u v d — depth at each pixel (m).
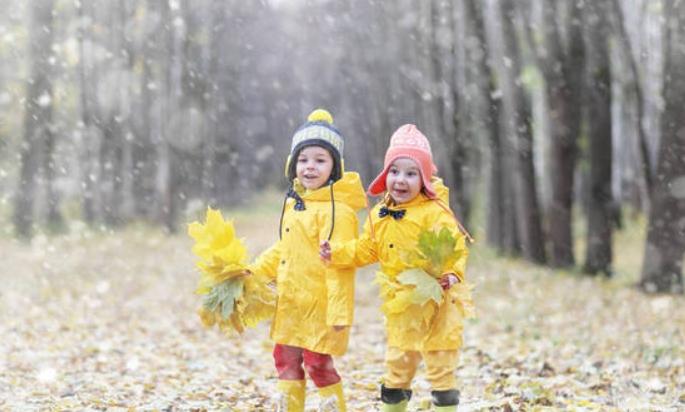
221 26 30.98
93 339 9.92
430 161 4.86
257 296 4.84
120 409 5.84
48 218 28.95
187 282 16.88
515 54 20.52
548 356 8.51
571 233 19.91
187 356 8.88
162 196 31.39
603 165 18.75
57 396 6.45
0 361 8.07
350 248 4.77
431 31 22.16
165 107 30.17
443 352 4.69
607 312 12.96
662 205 15.51
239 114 49.72
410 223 4.75
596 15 18.31
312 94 50.69
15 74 28.05
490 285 16.56
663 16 15.23
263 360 8.63
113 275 17.47
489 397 6.19
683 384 6.89
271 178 69.50
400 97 29.22
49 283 15.43
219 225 4.88
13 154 31.16
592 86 18.75
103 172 31.95
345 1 31.84
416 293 4.48
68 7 27.88
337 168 5.07
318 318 4.84
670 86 15.13
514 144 21.31
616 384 6.83
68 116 33.25
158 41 30.27
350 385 6.98
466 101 23.02
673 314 12.67
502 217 23.59
